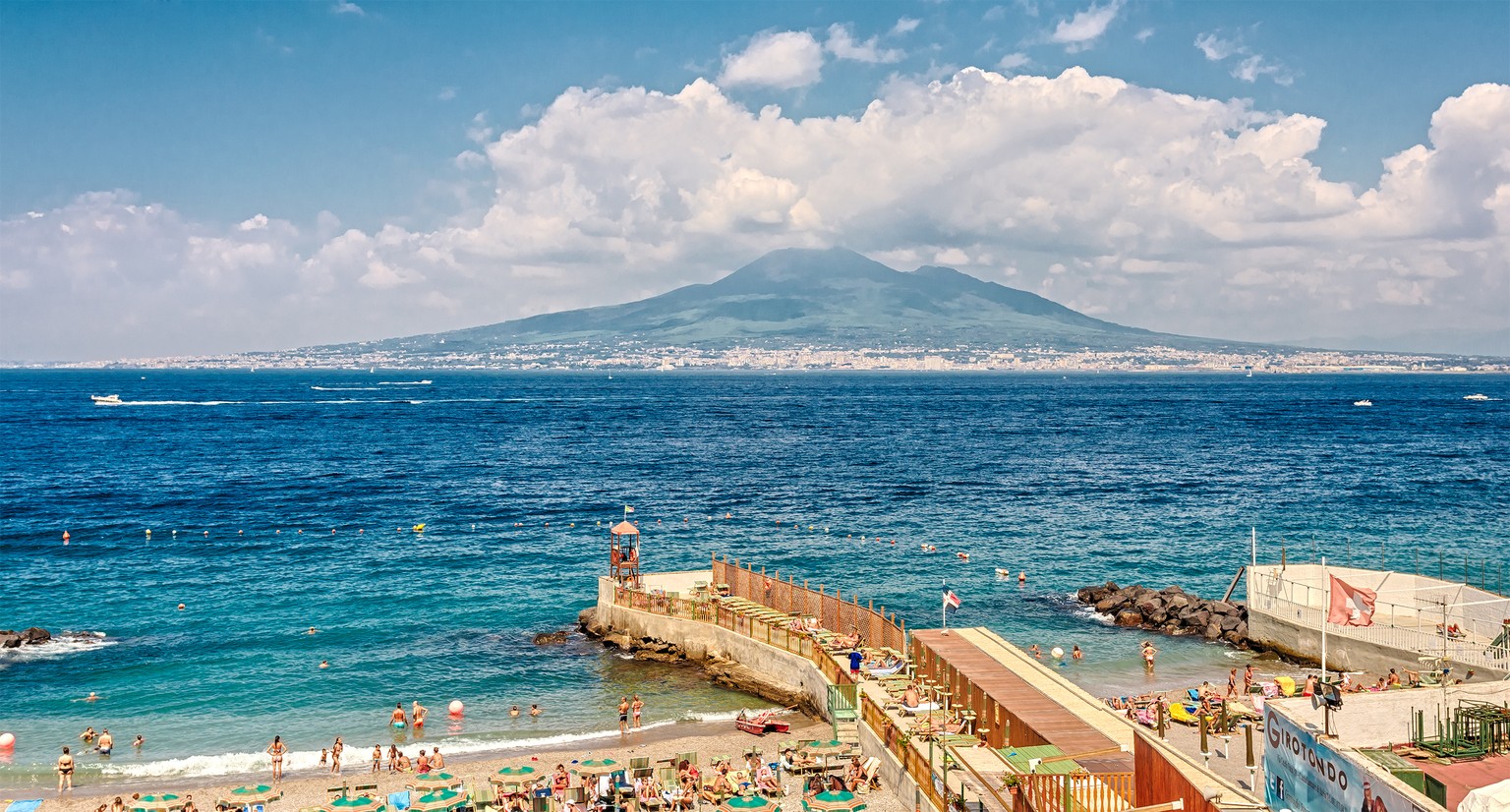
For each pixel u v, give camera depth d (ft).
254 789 132.16
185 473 479.82
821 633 173.78
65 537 309.42
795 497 397.60
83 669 188.14
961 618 222.69
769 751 147.33
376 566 273.75
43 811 130.11
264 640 206.59
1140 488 420.36
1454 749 90.79
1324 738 85.40
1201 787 90.84
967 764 113.29
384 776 141.49
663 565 275.39
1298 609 188.03
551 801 125.90
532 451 590.55
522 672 187.73
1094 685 177.17
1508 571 266.36
